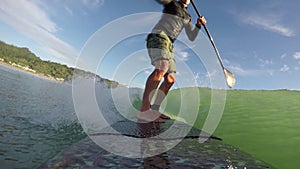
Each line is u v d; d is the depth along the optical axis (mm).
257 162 1033
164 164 927
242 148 1292
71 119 1920
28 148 1095
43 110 2061
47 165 899
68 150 1069
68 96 3463
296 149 1262
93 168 869
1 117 1555
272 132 1619
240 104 2824
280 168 1015
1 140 1134
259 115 2201
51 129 1505
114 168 871
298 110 2377
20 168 882
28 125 1494
